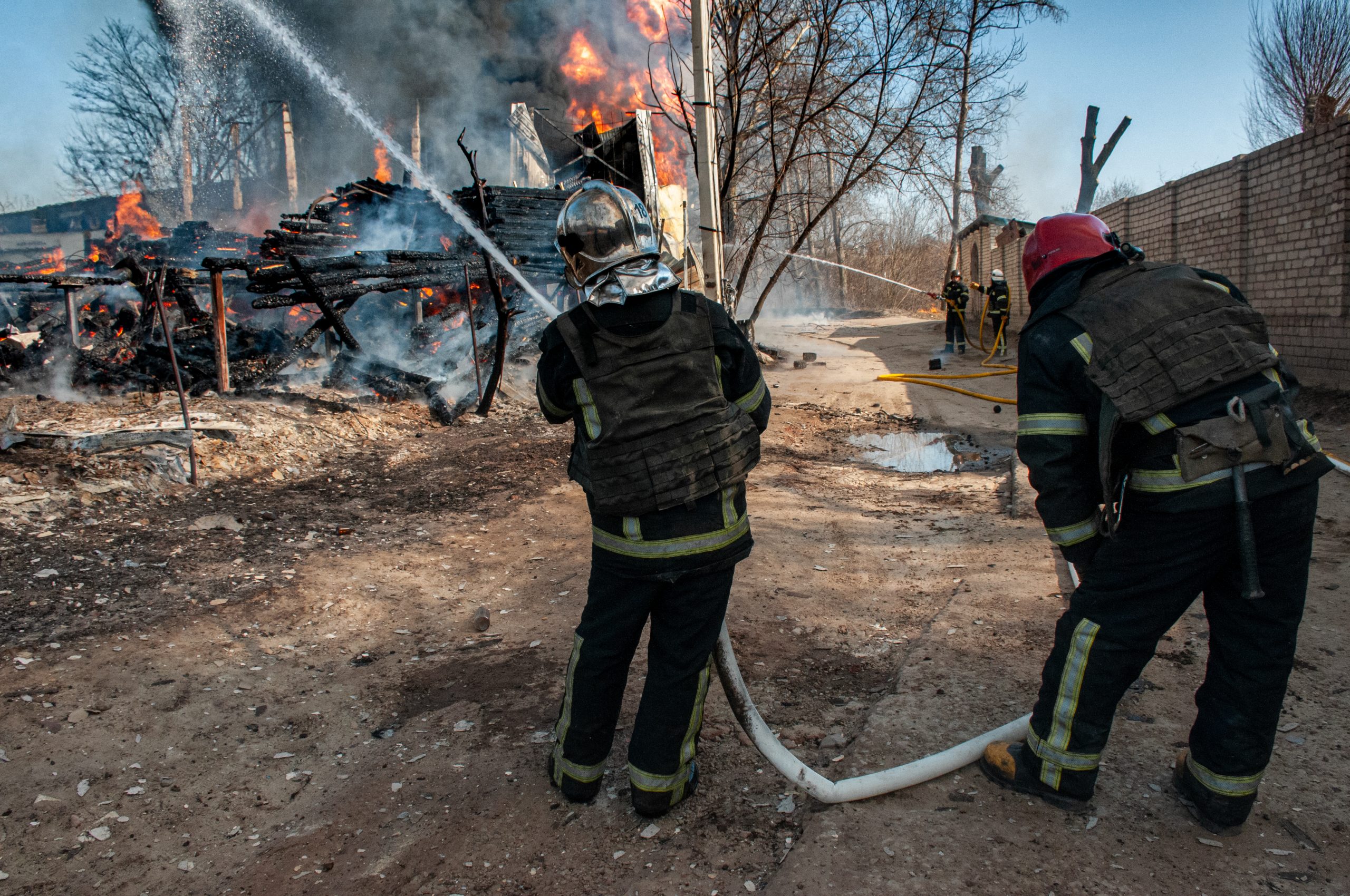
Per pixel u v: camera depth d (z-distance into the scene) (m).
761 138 14.47
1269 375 1.94
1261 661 2.02
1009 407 10.20
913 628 3.64
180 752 2.80
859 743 2.61
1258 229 9.29
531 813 2.43
